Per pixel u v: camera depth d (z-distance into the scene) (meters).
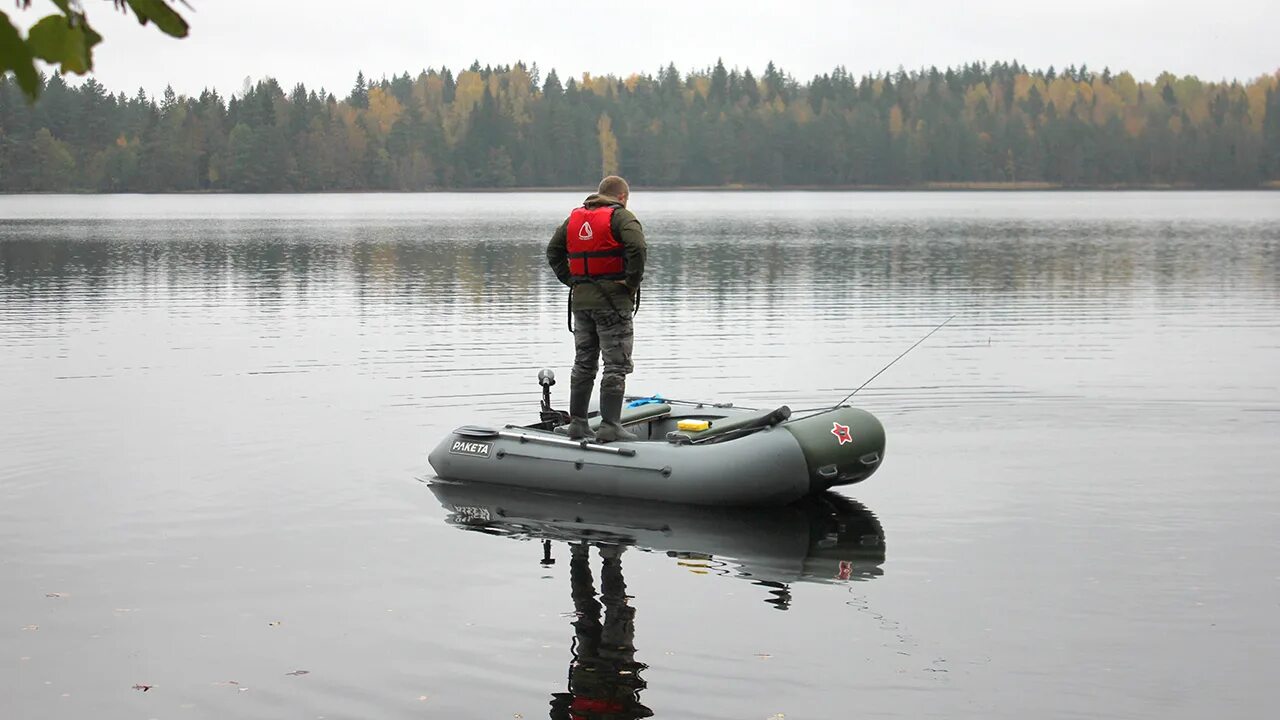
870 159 136.50
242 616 6.01
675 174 135.12
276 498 8.22
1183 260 29.73
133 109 131.38
